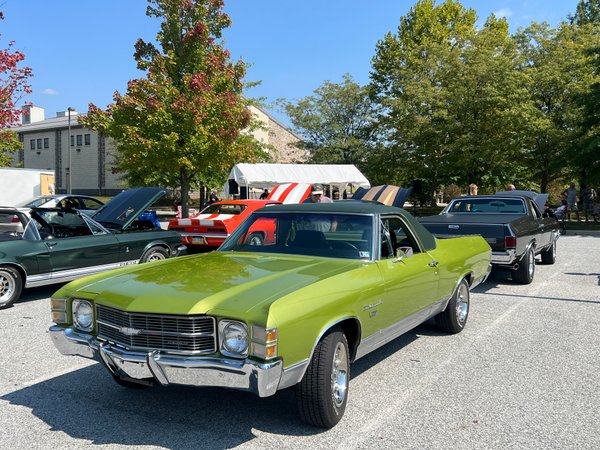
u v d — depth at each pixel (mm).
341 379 3709
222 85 20984
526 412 3861
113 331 3557
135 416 3814
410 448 3309
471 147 25953
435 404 4023
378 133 39750
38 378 4633
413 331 6191
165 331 3287
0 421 3734
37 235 7797
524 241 8680
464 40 30453
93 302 3693
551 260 11477
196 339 3240
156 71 20000
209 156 20266
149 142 18812
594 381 4492
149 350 3338
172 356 3238
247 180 21797
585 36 28969
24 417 3805
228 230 11523
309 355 3322
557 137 25688
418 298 4852
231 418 3771
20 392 4297
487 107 26375
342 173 24797
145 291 3543
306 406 3459
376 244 4398
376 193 14148
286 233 4742
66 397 4188
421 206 37812
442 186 34281
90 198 15562
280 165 23312
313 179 23766
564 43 28359
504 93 25656
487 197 10281
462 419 3742
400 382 4508
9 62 13836
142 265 4508
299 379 3316
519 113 24312
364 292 3881
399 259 4527
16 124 14594
